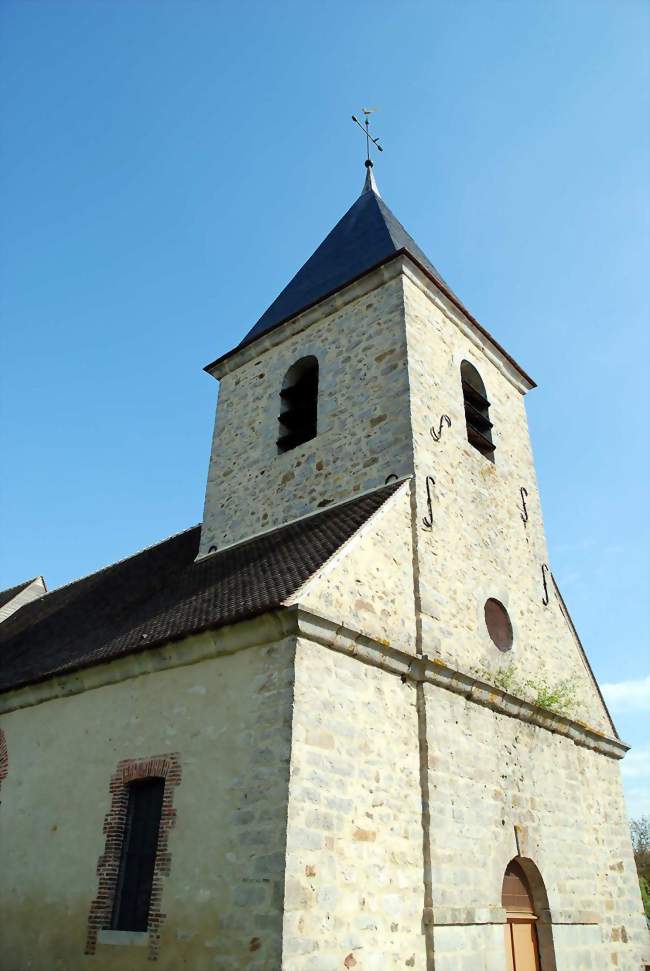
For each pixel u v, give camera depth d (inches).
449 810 313.7
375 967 256.4
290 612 279.4
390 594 346.0
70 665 363.9
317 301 535.2
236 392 576.4
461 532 424.5
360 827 272.4
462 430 477.4
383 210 652.7
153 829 300.4
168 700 317.4
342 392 483.5
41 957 308.2
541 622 469.4
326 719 276.5
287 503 471.8
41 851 338.3
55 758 358.6
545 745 406.3
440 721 329.7
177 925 261.9
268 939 232.2
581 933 370.9
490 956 305.0
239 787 268.2
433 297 515.8
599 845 419.2
